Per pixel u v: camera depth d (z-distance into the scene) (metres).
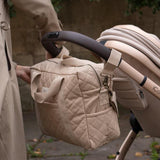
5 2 1.75
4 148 1.51
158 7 4.72
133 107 1.90
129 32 1.78
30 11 1.74
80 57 4.55
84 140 1.63
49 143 4.04
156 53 1.77
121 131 4.30
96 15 5.03
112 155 3.60
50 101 1.69
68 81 1.62
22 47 5.12
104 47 1.56
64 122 1.65
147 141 3.98
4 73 1.49
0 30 1.56
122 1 5.05
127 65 1.61
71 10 4.98
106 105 1.71
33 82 1.76
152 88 1.67
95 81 1.64
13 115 1.58
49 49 1.89
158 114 1.85
